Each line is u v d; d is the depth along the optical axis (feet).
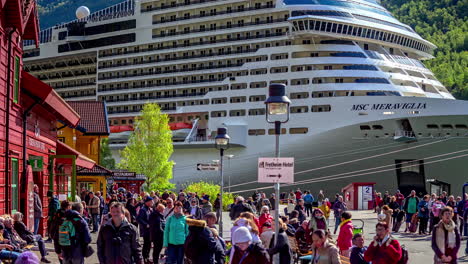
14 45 77.46
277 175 52.70
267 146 222.07
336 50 216.13
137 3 268.82
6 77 74.23
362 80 209.67
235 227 47.29
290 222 71.10
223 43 239.30
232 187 233.35
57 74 312.91
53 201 83.56
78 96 302.25
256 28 230.68
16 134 79.77
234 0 236.63
